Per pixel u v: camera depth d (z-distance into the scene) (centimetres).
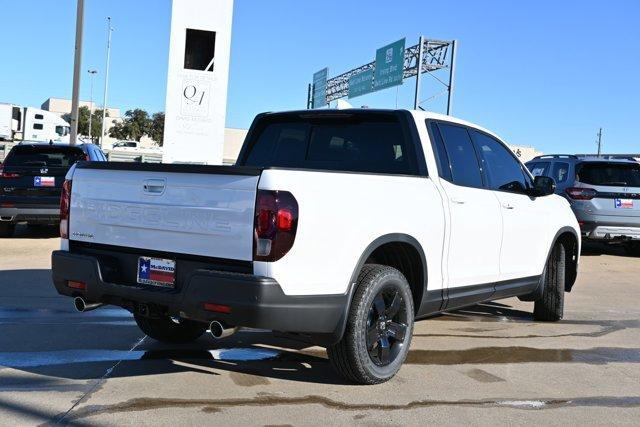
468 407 427
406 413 412
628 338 635
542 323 695
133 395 428
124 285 432
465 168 559
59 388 438
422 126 525
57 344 548
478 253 550
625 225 1187
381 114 539
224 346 559
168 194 421
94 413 394
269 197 379
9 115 3909
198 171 407
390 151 532
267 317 379
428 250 487
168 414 396
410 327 476
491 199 571
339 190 416
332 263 406
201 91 1772
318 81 4531
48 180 1171
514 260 607
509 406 432
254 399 428
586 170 1222
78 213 471
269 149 606
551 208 674
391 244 464
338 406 420
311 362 517
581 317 729
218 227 396
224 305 383
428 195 493
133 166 440
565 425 402
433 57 3173
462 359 543
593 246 1491
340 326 418
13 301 707
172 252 418
